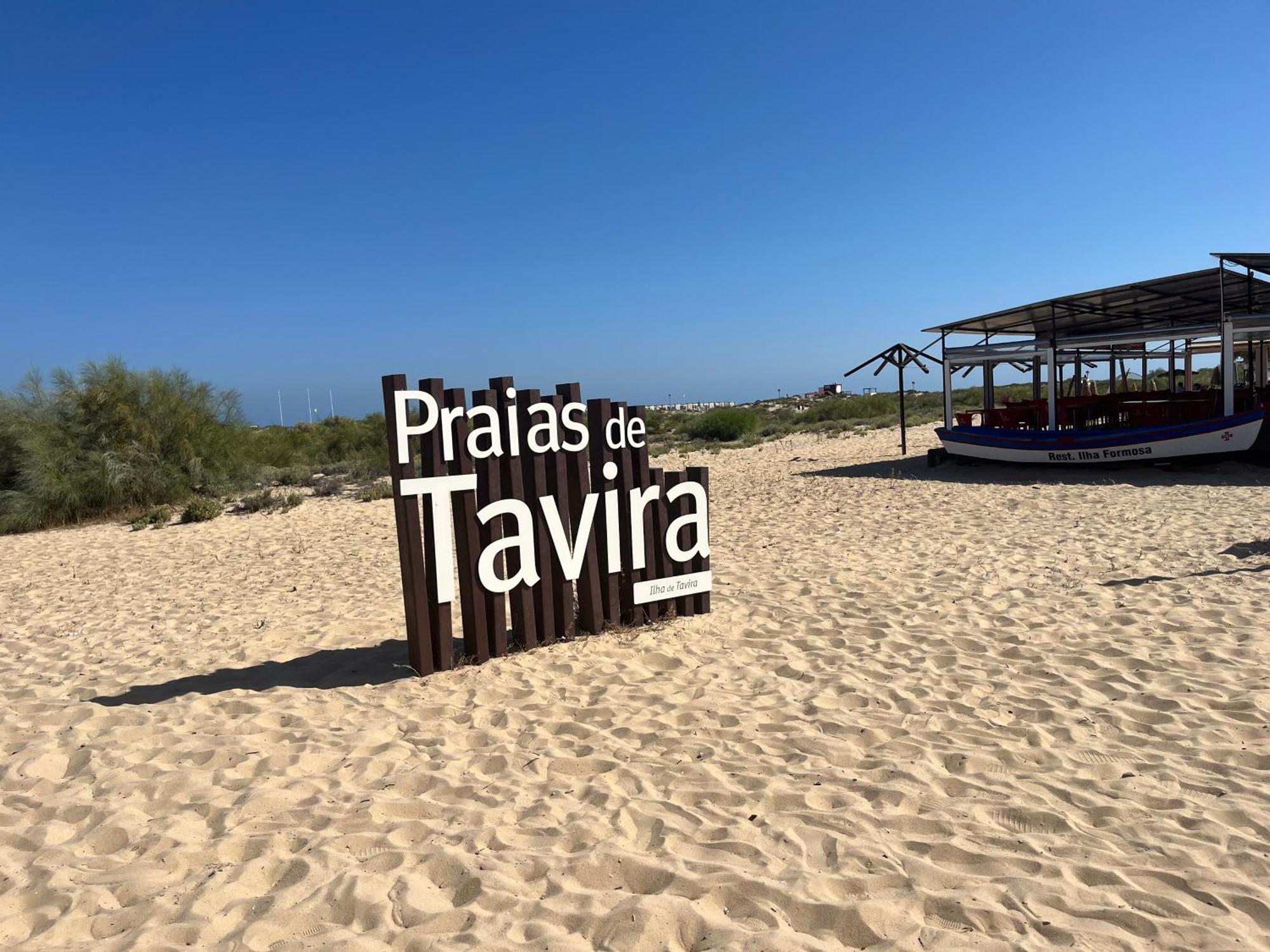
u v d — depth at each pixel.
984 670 5.37
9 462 16.92
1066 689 4.96
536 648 6.25
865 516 12.29
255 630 7.47
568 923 2.86
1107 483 13.95
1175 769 3.86
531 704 5.12
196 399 19.92
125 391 18.42
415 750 4.47
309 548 12.34
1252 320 13.82
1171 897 2.87
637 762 4.22
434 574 5.75
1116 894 2.91
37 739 4.84
